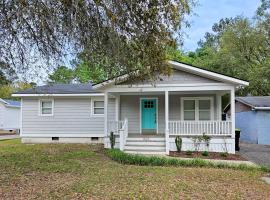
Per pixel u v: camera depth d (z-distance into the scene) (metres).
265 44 33.94
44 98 21.44
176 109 18.95
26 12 8.13
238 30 34.69
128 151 16.03
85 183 8.31
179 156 14.84
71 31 8.31
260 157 15.16
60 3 7.80
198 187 8.09
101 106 21.14
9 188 7.75
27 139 21.44
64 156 13.91
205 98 18.70
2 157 13.38
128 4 7.82
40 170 10.31
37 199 6.74
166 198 6.91
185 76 16.33
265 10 33.03
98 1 7.50
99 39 8.52
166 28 8.73
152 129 19.27
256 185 8.64
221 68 34.31
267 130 23.09
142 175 9.61
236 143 18.19
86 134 21.03
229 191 7.78
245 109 26.06
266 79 30.48
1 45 10.02
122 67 9.84
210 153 15.62
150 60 9.55
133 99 19.58
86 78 33.06
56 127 21.30
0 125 38.12
